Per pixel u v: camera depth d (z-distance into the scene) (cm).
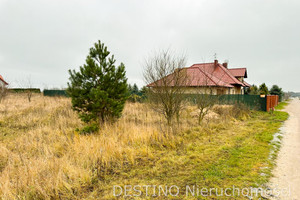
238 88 2652
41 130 669
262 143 538
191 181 323
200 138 591
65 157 403
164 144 516
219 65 2441
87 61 617
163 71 619
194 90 793
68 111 939
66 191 296
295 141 577
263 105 1416
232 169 365
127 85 701
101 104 616
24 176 322
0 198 269
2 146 505
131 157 406
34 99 1744
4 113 968
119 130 617
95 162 389
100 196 284
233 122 872
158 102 684
